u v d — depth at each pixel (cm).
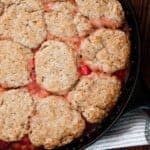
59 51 66
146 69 73
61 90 66
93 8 68
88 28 67
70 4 68
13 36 67
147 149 75
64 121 65
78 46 67
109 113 67
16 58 66
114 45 67
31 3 67
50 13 67
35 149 66
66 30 67
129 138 72
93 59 67
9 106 65
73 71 66
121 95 68
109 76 67
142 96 68
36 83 66
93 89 66
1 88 66
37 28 67
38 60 66
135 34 68
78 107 66
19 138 65
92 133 67
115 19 68
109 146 72
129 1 69
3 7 67
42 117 65
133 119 72
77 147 66
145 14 75
